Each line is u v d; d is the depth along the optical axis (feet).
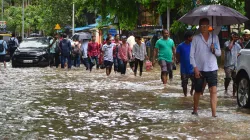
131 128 44.96
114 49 118.21
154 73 118.42
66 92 74.49
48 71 127.95
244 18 54.90
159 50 82.48
